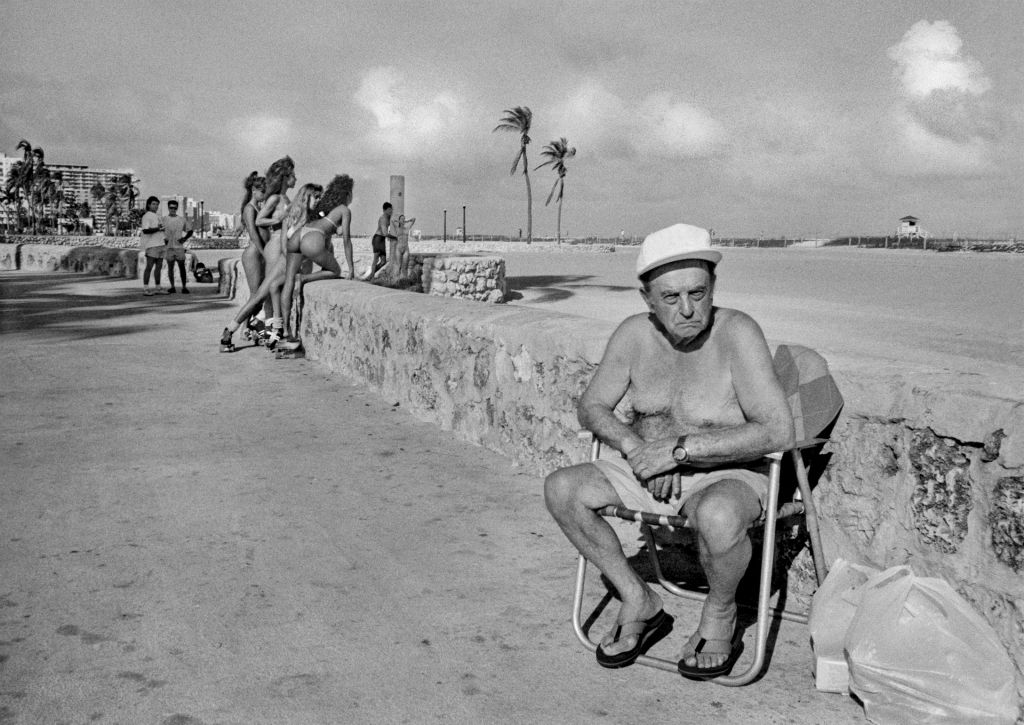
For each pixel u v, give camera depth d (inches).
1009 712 98.3
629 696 111.9
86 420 264.1
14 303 628.4
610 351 130.1
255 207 437.7
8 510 181.6
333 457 223.6
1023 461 101.2
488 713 107.6
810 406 127.7
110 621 132.0
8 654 121.5
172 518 177.8
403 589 144.7
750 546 113.7
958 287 967.6
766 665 119.6
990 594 105.6
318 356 369.1
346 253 403.9
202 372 349.4
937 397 111.9
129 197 4288.9
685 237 114.5
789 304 769.6
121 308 598.9
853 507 126.0
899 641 102.0
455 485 199.8
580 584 126.0
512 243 3053.6
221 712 107.3
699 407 123.5
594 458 130.0
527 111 3619.6
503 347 217.8
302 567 153.5
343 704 109.4
